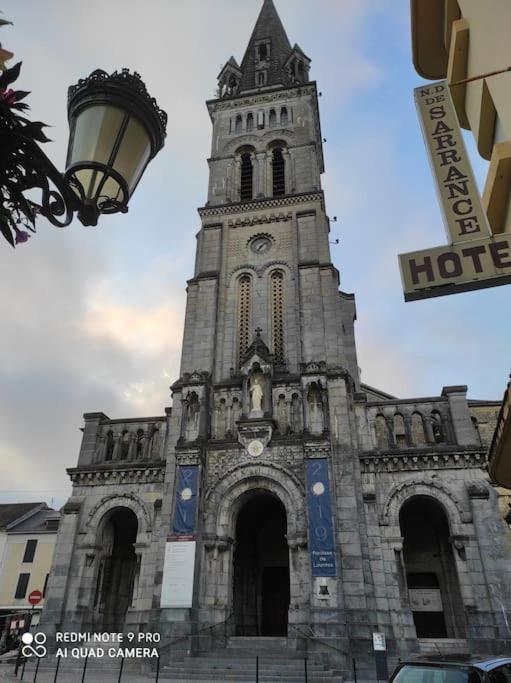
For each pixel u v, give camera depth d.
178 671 23.70
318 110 51.94
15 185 5.18
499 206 7.58
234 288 38.72
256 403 32.38
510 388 9.48
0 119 4.81
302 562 27.38
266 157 45.31
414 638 25.59
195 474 30.16
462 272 6.83
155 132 6.04
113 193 5.78
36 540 54.53
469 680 9.90
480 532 27.09
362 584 26.09
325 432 30.17
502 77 6.64
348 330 40.12
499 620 24.97
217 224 41.41
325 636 24.97
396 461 29.89
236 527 33.25
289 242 39.59
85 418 36.00
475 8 7.70
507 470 12.44
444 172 8.55
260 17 61.00
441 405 31.81
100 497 32.56
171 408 34.53
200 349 35.56
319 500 28.23
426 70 10.79
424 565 31.86
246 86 53.53
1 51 4.81
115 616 32.69
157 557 29.00
